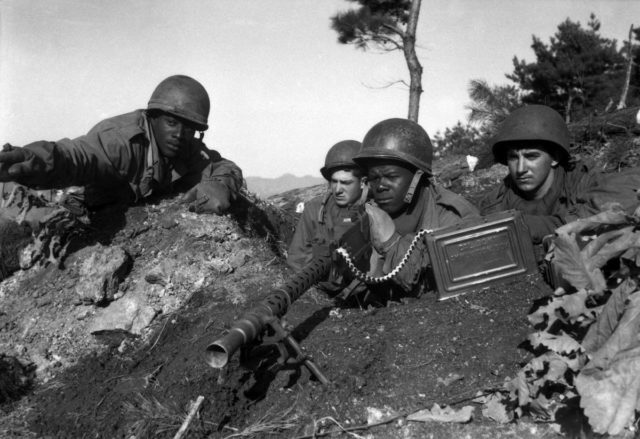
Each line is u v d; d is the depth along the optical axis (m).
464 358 3.48
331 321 4.02
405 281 4.18
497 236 3.95
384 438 3.17
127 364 4.14
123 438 3.46
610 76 24.16
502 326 3.62
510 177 4.99
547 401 3.09
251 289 4.58
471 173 10.51
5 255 4.96
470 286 3.96
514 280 3.96
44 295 4.76
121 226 5.12
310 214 5.24
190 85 5.13
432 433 3.15
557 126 4.44
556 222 4.35
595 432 2.90
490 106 12.42
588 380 2.88
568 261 3.29
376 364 3.55
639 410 2.87
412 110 14.62
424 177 4.43
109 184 5.00
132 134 4.98
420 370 3.47
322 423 3.29
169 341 4.27
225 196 5.34
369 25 14.44
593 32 24.95
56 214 4.84
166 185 5.38
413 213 4.41
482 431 3.11
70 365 4.33
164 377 3.80
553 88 24.27
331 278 4.29
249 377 3.65
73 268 4.84
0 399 4.03
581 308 3.16
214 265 4.78
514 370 3.34
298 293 3.79
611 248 3.26
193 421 3.40
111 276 4.59
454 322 3.74
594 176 4.37
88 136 4.89
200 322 4.31
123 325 4.43
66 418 3.71
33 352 4.43
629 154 8.90
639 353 2.88
